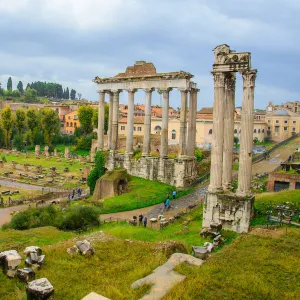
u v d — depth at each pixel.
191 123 58.53
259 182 54.47
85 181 79.19
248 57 32.00
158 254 23.12
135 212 46.97
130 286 17.62
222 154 33.94
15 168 94.50
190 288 16.91
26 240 30.81
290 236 26.31
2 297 17.08
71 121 175.88
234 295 16.66
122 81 63.22
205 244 26.02
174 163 58.00
